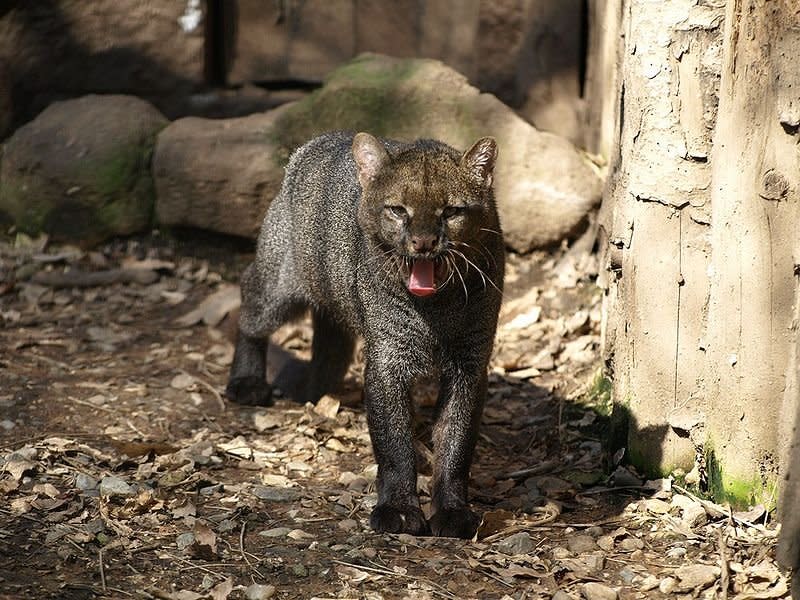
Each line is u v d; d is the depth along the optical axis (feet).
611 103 46.50
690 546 27.76
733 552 27.12
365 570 26.71
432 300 29.55
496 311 30.76
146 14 52.49
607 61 46.75
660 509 29.55
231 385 39.09
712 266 29.04
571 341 42.01
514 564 27.07
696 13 29.07
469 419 30.66
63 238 51.37
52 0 52.60
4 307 47.11
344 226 32.63
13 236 51.65
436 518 29.50
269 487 31.63
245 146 50.08
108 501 29.71
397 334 29.99
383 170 29.48
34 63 53.06
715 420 29.19
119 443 33.58
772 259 27.32
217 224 50.78
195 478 31.60
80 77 53.16
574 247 47.70
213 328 45.60
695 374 30.42
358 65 50.21
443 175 28.68
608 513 30.07
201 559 27.14
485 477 33.12
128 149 51.11
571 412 36.55
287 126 49.90
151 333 45.11
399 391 30.35
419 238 27.99
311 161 36.58
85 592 25.29
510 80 51.16
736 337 28.30
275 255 37.93
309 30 52.54
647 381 31.19
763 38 26.89
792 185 26.84
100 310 47.14
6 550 26.96
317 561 27.20
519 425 36.81
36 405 37.32
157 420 36.81
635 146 30.60
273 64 53.06
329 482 32.55
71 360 42.06
